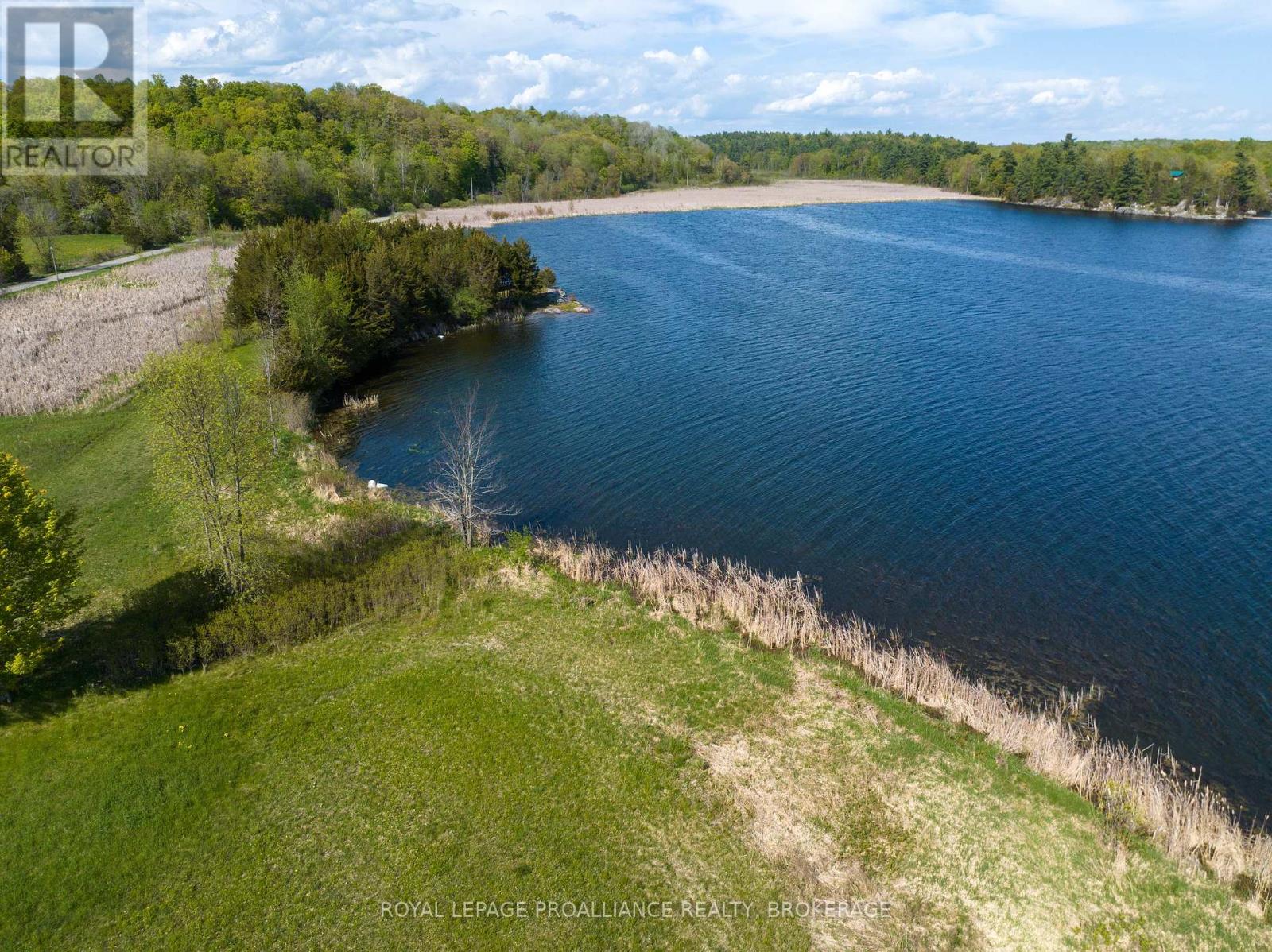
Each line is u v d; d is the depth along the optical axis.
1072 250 144.50
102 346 79.12
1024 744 31.70
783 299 108.19
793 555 47.06
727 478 56.62
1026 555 46.16
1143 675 36.97
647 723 33.44
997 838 27.72
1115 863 26.62
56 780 29.61
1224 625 39.88
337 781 30.28
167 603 39.69
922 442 61.53
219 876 26.36
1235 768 32.03
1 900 25.05
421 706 34.25
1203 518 49.50
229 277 107.50
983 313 99.44
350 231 101.12
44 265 112.81
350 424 68.81
